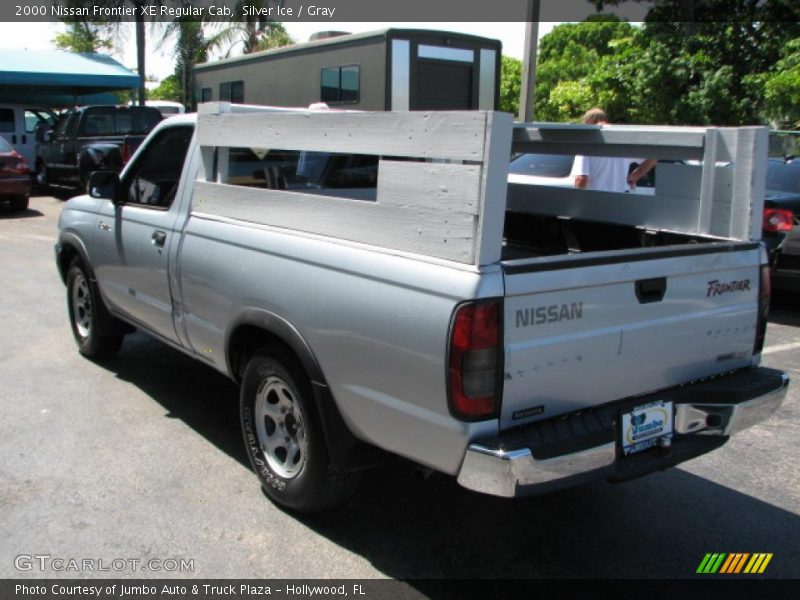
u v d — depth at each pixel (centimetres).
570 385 289
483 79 1223
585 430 282
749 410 332
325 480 341
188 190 423
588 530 363
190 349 434
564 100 2116
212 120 398
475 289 260
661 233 405
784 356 645
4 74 2106
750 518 376
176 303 430
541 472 267
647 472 310
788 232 741
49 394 515
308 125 328
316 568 327
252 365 369
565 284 279
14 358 590
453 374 265
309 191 411
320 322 317
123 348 620
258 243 354
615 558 340
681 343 325
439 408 273
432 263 276
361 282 299
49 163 1767
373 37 1141
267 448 374
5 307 743
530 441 269
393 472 417
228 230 379
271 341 364
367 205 302
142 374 558
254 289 353
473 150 260
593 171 668
